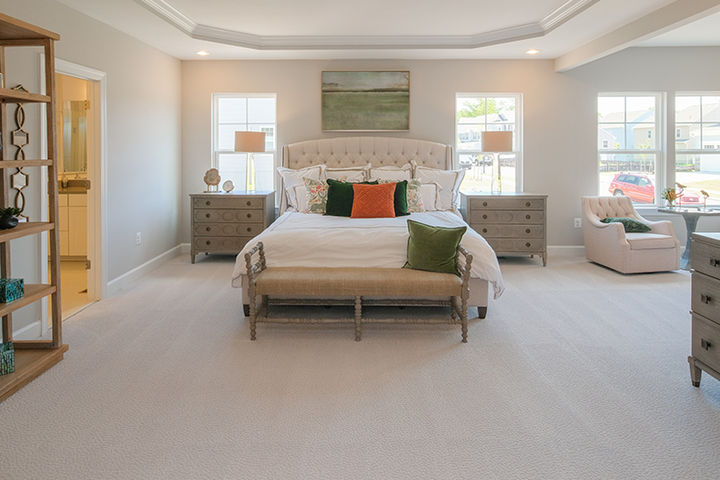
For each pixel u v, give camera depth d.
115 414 2.19
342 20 4.72
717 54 5.92
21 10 3.13
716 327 2.26
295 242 3.58
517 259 5.89
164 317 3.62
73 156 5.72
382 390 2.43
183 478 1.74
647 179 6.15
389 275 3.18
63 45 3.59
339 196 4.66
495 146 5.68
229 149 6.20
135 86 4.78
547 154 6.05
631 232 5.29
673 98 5.98
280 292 3.10
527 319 3.56
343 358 2.85
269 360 2.81
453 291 3.08
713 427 2.07
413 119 6.00
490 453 1.89
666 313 3.69
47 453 1.89
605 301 4.03
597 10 4.11
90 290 4.09
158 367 2.71
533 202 5.45
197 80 5.99
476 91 5.98
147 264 5.08
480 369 2.69
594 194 6.10
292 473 1.76
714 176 6.09
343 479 1.73
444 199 5.45
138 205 4.87
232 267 5.36
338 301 3.43
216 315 3.67
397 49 5.44
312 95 5.98
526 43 5.17
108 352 2.93
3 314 2.37
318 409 2.24
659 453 1.88
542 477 1.74
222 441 1.97
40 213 3.26
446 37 5.34
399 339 3.16
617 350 2.96
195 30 4.84
